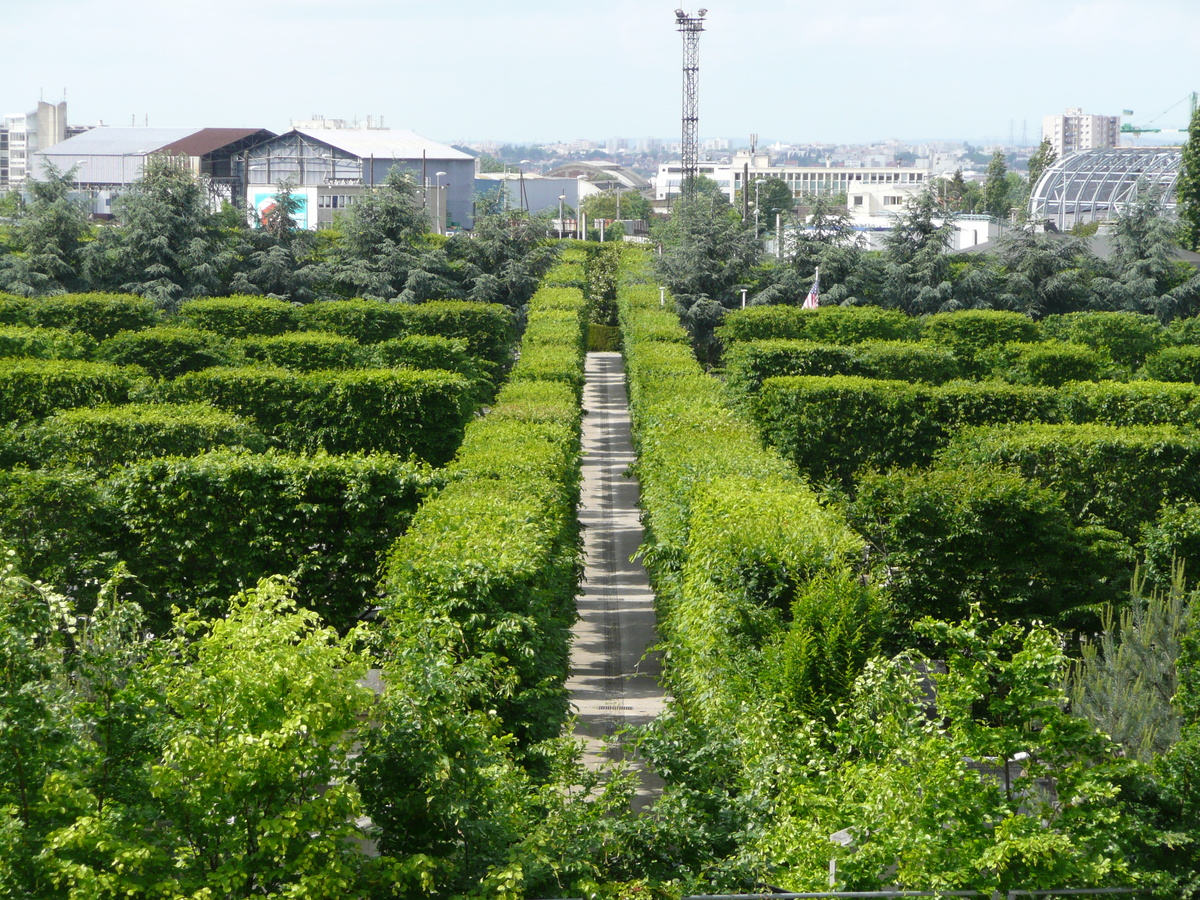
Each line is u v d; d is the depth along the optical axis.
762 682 17.19
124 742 10.65
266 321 52.16
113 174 146.50
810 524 19.31
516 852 10.67
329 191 120.19
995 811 11.27
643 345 47.31
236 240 65.12
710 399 34.84
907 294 65.81
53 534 21.98
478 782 11.12
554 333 50.28
